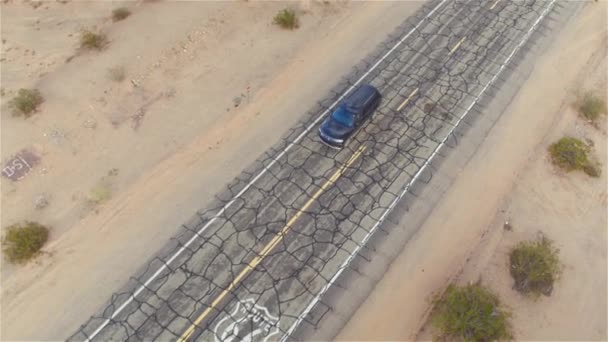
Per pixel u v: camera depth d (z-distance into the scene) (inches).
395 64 902.4
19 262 641.6
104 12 954.1
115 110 804.0
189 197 714.8
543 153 780.6
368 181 736.3
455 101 849.5
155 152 762.8
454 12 1002.1
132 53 879.7
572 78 893.8
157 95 826.2
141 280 631.8
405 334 596.4
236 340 584.7
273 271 641.0
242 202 709.9
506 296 623.8
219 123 799.7
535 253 637.3
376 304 617.9
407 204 712.4
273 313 605.9
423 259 658.8
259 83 855.1
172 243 667.4
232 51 896.3
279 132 793.6
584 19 999.0
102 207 700.0
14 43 904.9
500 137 801.6
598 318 616.1
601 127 831.1
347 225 687.7
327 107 826.8
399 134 799.1
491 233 684.7
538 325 603.2
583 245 681.6
